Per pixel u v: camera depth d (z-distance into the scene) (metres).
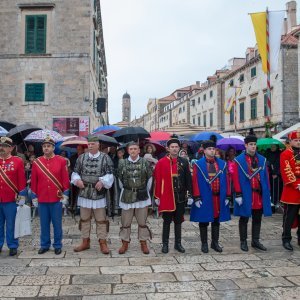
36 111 18.64
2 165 6.48
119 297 4.64
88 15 18.72
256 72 34.22
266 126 11.70
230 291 4.84
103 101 20.08
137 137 10.37
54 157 6.76
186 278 5.32
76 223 9.32
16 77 18.73
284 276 5.41
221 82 43.84
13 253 6.47
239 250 6.88
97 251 6.79
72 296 4.67
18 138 11.34
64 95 18.64
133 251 6.80
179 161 6.82
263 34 11.68
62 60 18.69
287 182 6.87
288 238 7.00
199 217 6.65
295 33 27.12
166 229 6.77
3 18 18.77
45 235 6.64
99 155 6.83
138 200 6.62
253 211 7.00
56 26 18.72
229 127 41.00
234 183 6.91
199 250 6.88
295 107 29.41
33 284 5.06
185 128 17.75
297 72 29.59
